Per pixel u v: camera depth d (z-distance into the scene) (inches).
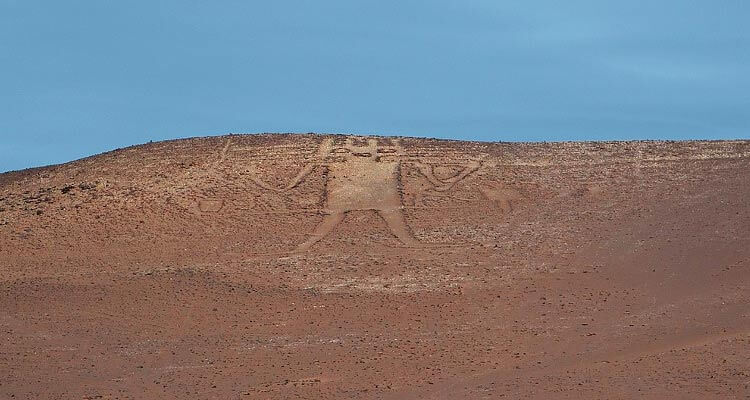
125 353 1204.5
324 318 1339.8
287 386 1027.3
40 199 2010.3
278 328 1300.4
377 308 1379.2
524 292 1433.3
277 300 1427.2
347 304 1400.1
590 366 1054.4
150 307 1405.0
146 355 1193.4
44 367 1149.1
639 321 1262.3
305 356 1164.5
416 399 962.1
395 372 1075.9
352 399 969.5
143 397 1012.5
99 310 1396.4
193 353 1195.9
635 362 1055.6
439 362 1112.8
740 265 1497.3
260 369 1113.4
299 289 1477.6
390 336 1243.8
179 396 1011.3
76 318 1362.0
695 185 1990.7
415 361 1121.4
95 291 1489.9
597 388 963.3
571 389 965.8
